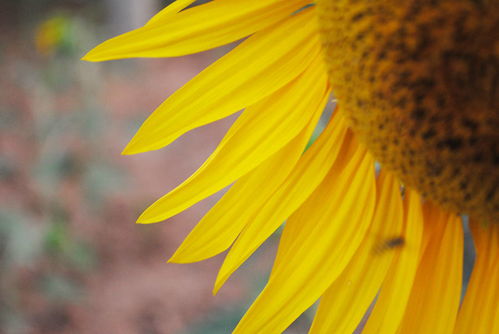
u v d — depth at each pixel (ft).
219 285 1.72
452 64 1.63
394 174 1.71
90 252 5.41
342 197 1.76
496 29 1.61
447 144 1.66
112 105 8.10
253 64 1.70
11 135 6.97
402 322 1.77
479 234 1.77
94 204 5.75
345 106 1.70
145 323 4.95
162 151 7.34
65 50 5.73
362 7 1.65
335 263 1.75
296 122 1.72
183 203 1.70
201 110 1.69
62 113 6.18
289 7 1.69
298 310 1.74
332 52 1.68
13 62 8.71
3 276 4.85
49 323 4.92
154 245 5.86
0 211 4.64
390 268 1.76
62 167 5.84
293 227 1.75
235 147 1.71
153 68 9.46
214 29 1.68
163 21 1.66
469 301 1.77
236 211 1.72
